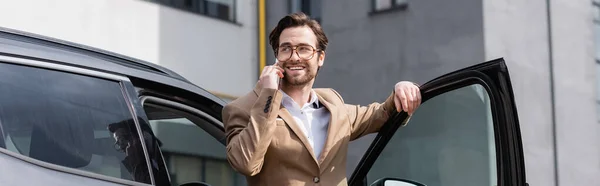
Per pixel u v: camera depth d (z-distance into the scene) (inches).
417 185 132.0
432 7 468.8
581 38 490.0
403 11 480.4
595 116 490.3
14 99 101.5
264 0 530.6
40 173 98.5
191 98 132.1
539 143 466.3
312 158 115.3
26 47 106.4
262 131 110.5
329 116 120.7
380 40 489.1
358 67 498.6
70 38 438.0
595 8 498.3
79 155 105.0
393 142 141.0
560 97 475.8
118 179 107.6
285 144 114.6
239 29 519.8
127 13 465.1
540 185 464.8
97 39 450.6
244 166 110.1
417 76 472.1
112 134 110.1
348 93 502.6
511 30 459.2
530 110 463.2
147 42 474.0
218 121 138.9
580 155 481.7
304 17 117.8
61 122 105.2
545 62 473.4
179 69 487.8
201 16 501.7
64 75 108.8
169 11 486.6
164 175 114.0
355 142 432.8
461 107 134.4
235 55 516.4
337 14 509.7
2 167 94.1
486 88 116.6
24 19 419.2
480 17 448.1
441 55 462.6
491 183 132.4
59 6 434.9
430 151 344.8
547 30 475.5
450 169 182.4
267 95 112.0
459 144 339.6
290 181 114.8
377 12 492.1
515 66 458.6
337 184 118.5
